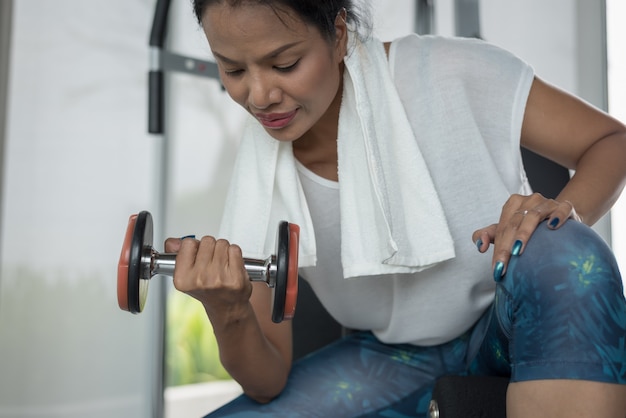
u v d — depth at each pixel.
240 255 0.86
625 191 2.22
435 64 1.10
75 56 2.27
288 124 0.95
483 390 0.91
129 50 2.37
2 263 2.16
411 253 1.05
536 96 1.11
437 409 0.92
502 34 2.34
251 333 1.03
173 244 0.94
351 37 1.05
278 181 1.12
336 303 1.25
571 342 0.72
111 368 2.31
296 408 1.18
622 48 2.28
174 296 3.03
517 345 0.77
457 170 1.08
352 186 1.08
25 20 2.20
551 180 1.29
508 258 0.79
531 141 1.13
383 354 1.27
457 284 1.12
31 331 2.20
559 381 0.72
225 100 2.45
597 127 1.09
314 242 1.11
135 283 0.83
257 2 0.84
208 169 2.41
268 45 0.86
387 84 1.08
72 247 2.26
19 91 2.19
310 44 0.89
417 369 1.25
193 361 3.03
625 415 0.72
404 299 1.15
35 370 2.20
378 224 1.05
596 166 1.05
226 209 1.15
